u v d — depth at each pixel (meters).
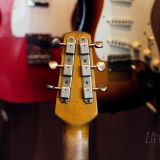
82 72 0.52
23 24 0.66
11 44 0.66
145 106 0.78
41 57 0.67
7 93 0.68
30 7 0.66
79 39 0.52
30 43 0.67
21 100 0.69
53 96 0.69
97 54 0.69
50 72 0.68
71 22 0.68
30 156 0.89
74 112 0.52
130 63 0.71
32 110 0.87
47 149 0.88
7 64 0.67
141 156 0.84
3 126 0.87
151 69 0.71
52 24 0.67
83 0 0.68
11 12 0.65
